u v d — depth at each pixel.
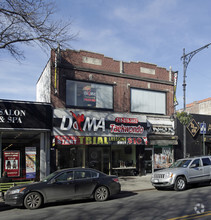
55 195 9.91
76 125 16.30
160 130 20.41
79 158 17.30
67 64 17.05
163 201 10.05
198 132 22.69
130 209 8.81
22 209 9.78
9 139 14.97
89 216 8.03
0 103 14.20
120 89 19.06
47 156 15.82
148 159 19.98
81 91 17.48
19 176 14.94
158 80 20.86
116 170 18.64
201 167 13.62
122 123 18.08
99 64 18.38
